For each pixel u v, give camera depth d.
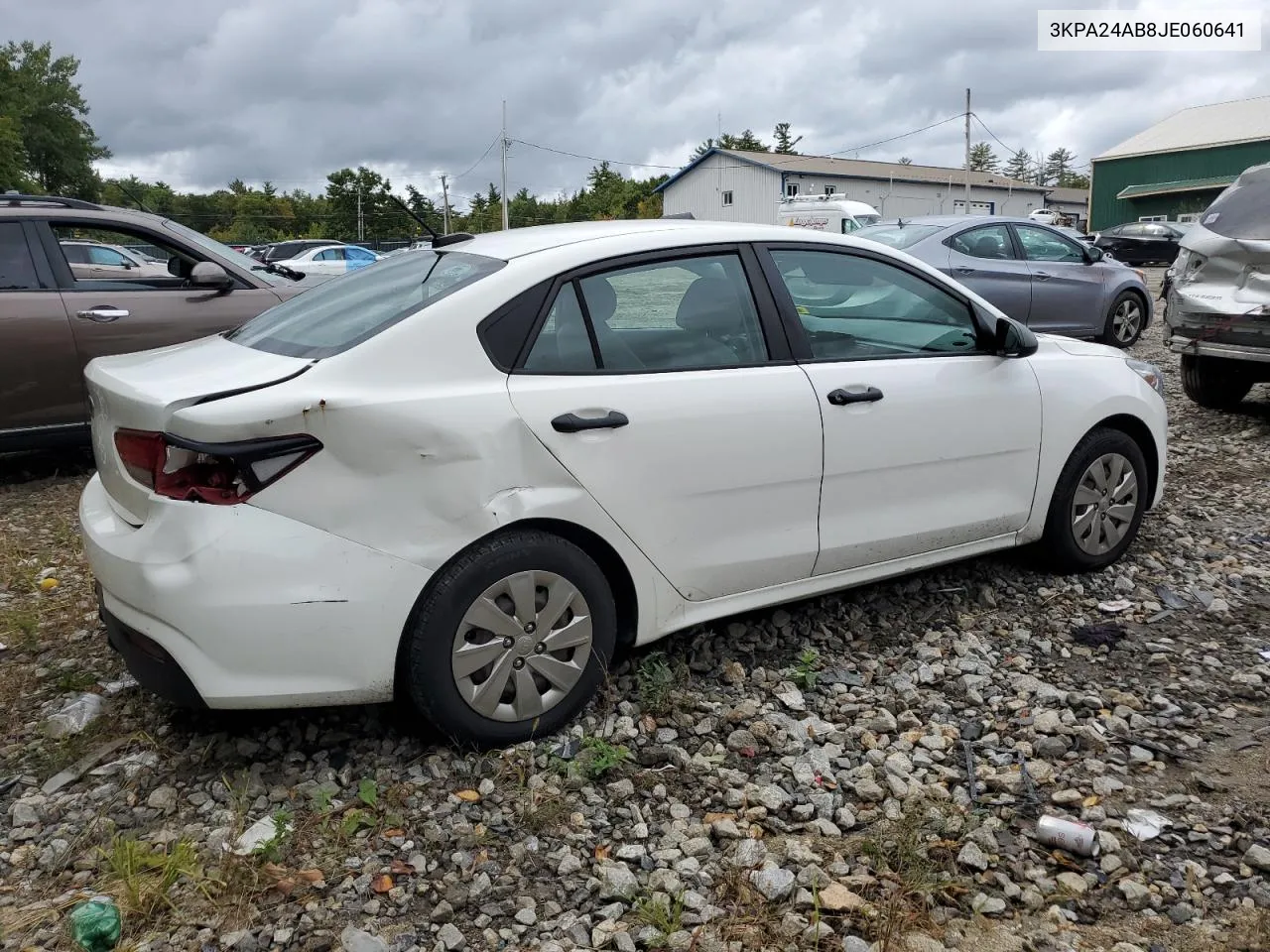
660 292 3.51
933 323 4.16
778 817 2.95
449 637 3.04
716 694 3.64
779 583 3.78
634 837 2.85
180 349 3.69
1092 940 2.46
